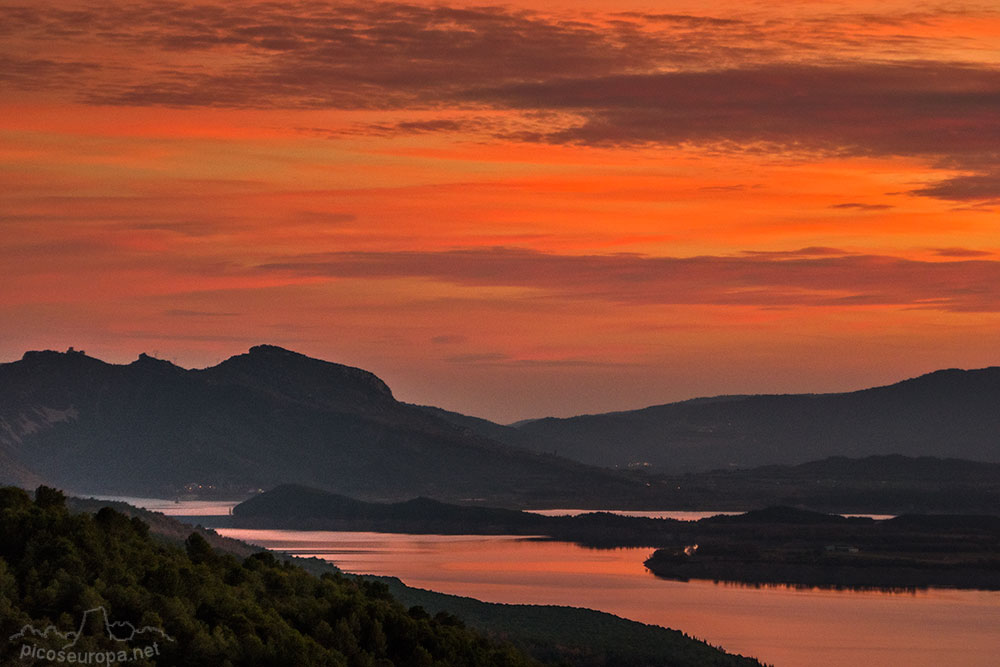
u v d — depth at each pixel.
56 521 121.69
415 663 125.56
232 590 127.88
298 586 140.62
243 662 110.81
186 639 109.25
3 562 111.50
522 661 139.62
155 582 118.81
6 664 98.56
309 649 114.12
